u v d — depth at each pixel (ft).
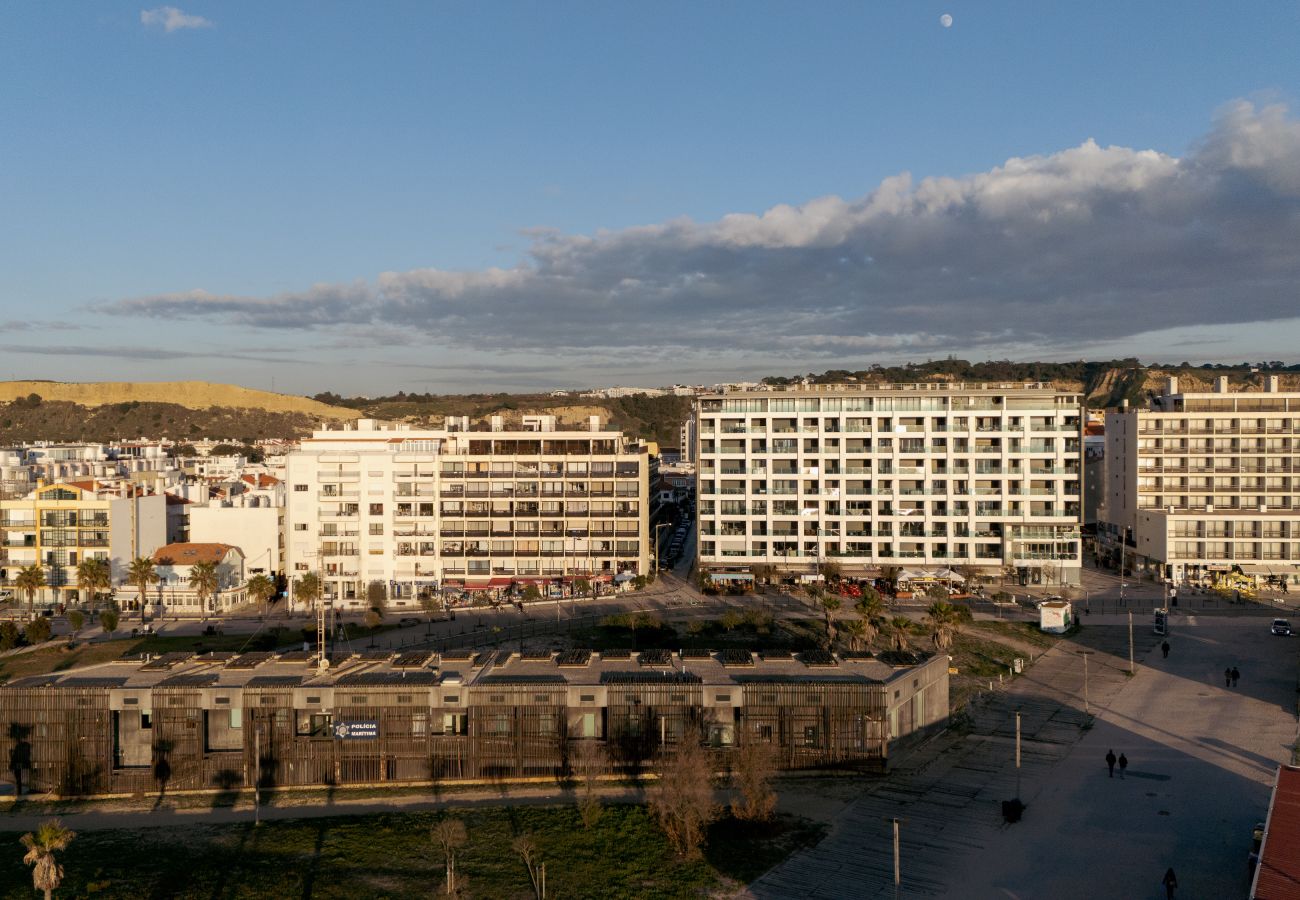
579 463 586.86
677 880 211.00
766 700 278.26
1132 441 622.13
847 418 582.76
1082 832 234.99
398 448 594.65
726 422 590.14
